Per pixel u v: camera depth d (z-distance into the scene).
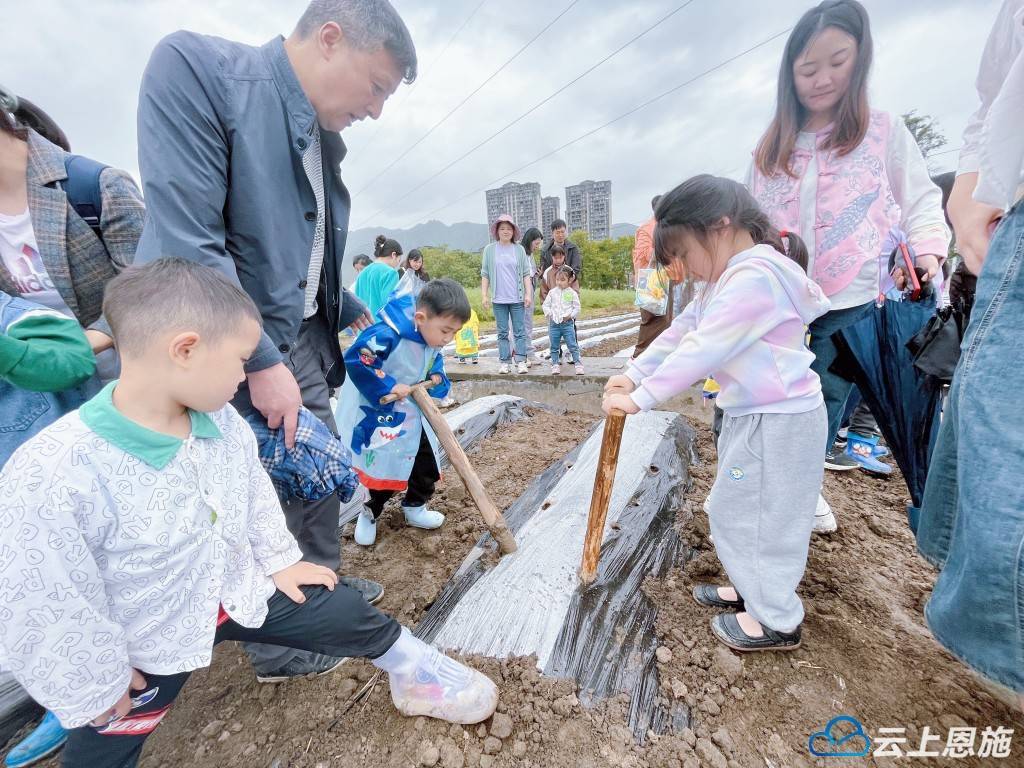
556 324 5.45
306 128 1.50
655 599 2.01
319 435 1.63
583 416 4.76
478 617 1.95
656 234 1.72
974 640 1.20
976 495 1.15
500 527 2.29
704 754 1.42
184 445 1.06
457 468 2.27
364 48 1.41
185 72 1.31
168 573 1.04
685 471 3.06
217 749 1.54
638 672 1.69
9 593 0.84
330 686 1.71
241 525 1.21
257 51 1.46
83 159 1.54
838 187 2.05
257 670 1.71
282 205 1.51
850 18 1.78
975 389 1.20
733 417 1.69
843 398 2.34
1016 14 1.18
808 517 1.63
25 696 1.64
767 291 1.47
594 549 2.01
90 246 1.54
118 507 0.95
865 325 2.13
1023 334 1.13
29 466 0.87
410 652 1.46
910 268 2.16
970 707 1.53
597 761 1.42
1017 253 1.16
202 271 1.01
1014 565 1.07
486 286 6.40
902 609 1.95
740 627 1.76
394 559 2.45
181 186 1.30
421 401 2.29
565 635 1.83
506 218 5.82
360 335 2.21
